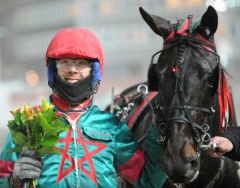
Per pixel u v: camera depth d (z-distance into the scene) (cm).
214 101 614
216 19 614
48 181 552
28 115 541
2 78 4606
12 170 553
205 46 610
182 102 577
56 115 563
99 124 593
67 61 587
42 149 530
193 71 587
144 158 607
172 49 610
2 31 4822
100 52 607
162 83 594
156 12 3922
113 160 593
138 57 4191
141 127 755
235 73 3406
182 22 638
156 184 608
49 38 4778
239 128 595
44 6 4725
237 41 3428
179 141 561
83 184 557
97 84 595
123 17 4272
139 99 826
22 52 4812
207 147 565
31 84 4281
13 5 4881
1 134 1972
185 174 548
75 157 562
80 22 4462
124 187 752
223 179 693
